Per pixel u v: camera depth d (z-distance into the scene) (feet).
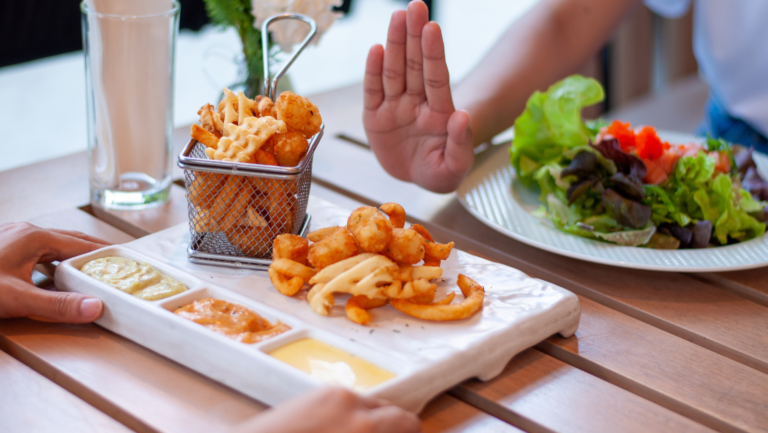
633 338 3.28
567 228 3.63
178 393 3.03
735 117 4.95
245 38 4.07
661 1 5.24
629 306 3.40
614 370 3.17
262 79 4.12
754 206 3.66
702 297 3.45
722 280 3.53
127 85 3.67
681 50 8.19
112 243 3.56
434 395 3.01
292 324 3.11
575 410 3.06
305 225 3.48
